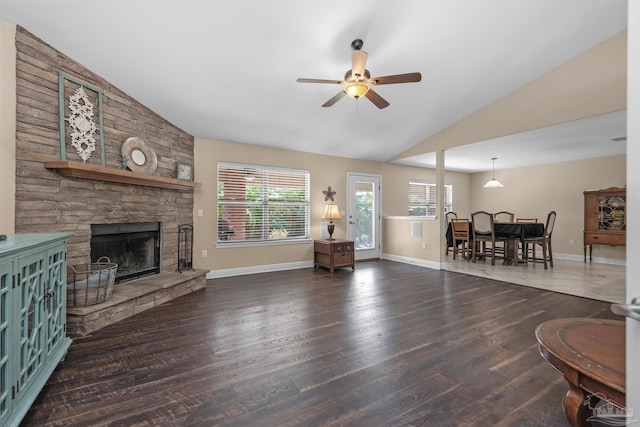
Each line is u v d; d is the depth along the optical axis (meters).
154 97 3.50
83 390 1.76
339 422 1.51
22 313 1.50
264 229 5.17
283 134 4.78
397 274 4.98
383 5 2.58
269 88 3.57
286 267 5.34
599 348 1.28
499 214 7.59
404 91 3.98
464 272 5.07
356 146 5.58
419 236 5.81
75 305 2.62
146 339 2.46
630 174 0.64
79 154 2.87
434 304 3.40
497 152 5.75
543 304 3.40
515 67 3.69
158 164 3.86
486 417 1.54
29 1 2.21
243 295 3.72
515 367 2.04
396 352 2.25
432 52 3.27
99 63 2.90
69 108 2.79
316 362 2.10
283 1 2.42
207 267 4.61
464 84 3.94
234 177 4.90
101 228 3.15
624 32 3.27
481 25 2.96
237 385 1.82
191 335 2.54
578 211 6.48
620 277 4.69
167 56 2.90
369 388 1.80
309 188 5.64
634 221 0.63
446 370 2.00
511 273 4.98
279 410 1.60
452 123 5.02
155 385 1.81
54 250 1.92
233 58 3.01
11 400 1.39
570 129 4.09
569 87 3.68
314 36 2.81
